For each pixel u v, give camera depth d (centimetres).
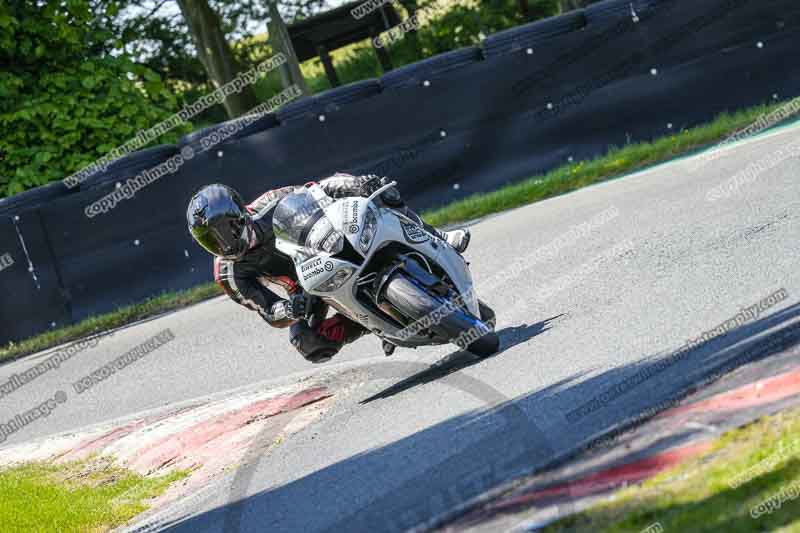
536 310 2497
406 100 4266
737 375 1453
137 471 2341
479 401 1845
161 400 2942
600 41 4203
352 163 4294
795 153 3142
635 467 1252
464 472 1478
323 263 2083
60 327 4169
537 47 4222
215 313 3731
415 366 2419
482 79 4253
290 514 1592
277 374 2831
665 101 4200
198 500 1908
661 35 4175
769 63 4141
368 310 2155
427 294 2052
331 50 7331
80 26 5619
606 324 2091
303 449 2000
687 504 1107
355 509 1496
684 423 1336
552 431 1518
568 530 1141
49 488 2295
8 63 5416
